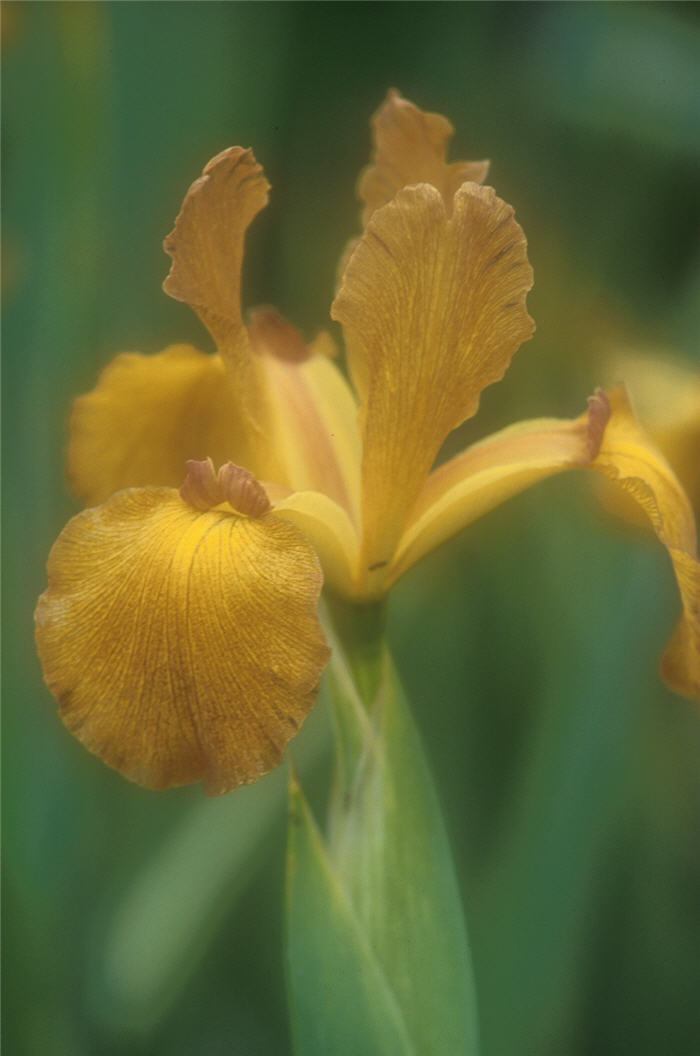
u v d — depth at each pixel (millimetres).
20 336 750
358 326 568
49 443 754
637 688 723
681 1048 758
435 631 851
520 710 830
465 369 580
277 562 547
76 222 748
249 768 540
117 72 786
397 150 615
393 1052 581
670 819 826
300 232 926
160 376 631
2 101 756
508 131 906
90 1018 737
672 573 726
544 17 869
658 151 871
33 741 738
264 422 596
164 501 562
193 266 575
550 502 836
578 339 904
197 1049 759
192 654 542
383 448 580
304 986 582
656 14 838
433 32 910
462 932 591
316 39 901
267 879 809
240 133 872
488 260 574
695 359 747
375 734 593
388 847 589
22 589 743
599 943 768
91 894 769
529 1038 711
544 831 717
